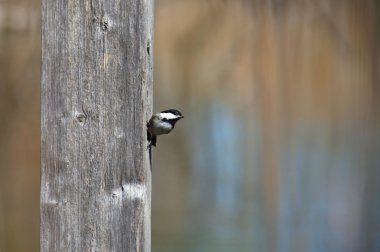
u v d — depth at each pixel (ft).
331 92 48.70
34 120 44.86
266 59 48.14
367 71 46.68
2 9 40.04
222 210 45.62
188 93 54.39
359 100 47.75
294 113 48.73
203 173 49.55
